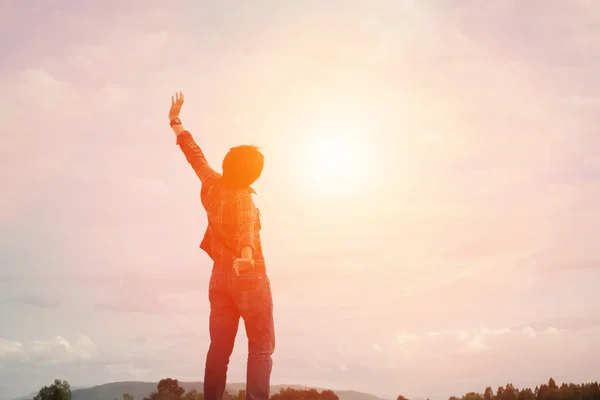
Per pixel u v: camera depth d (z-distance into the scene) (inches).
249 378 162.2
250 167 171.9
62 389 2046.0
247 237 161.5
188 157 188.9
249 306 164.1
